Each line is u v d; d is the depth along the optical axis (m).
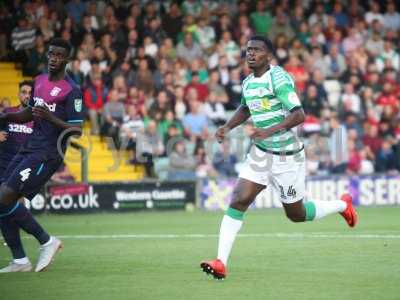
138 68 47.97
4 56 48.38
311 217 22.02
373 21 54.81
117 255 24.91
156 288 18.77
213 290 18.41
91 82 46.47
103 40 47.97
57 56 21.31
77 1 50.78
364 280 19.50
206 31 51.62
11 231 21.59
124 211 42.19
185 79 49.19
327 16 54.78
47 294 18.22
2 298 17.83
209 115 47.78
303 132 47.09
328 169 46.81
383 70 52.44
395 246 26.11
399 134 49.47
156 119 45.88
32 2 48.72
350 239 28.25
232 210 19.81
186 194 43.44
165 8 53.00
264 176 20.03
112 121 45.25
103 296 17.86
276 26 53.50
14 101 47.03
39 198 40.88
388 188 45.50
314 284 19.03
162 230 33.03
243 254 24.59
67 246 27.52
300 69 50.28
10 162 22.28
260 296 17.58
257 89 20.02
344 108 50.28
